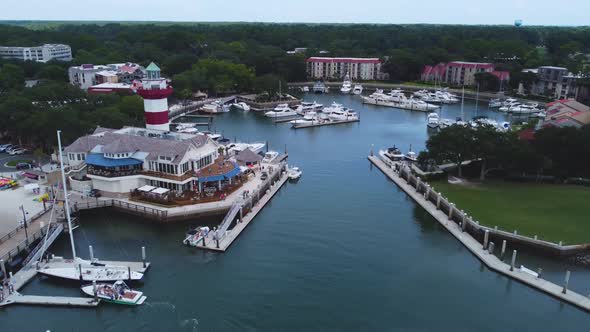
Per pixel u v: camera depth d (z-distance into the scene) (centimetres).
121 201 9369
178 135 10744
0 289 6481
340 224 9031
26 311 6222
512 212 8981
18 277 6900
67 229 8619
